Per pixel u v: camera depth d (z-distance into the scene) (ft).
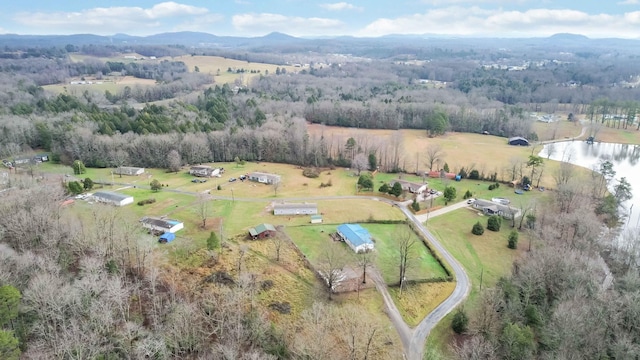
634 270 267.18
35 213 271.90
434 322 242.78
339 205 400.26
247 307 235.40
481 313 228.84
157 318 214.07
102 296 213.05
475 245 330.75
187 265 274.77
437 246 327.06
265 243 312.50
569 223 319.68
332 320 227.20
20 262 225.15
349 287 264.72
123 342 192.95
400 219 371.97
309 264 288.92
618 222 385.50
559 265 252.01
